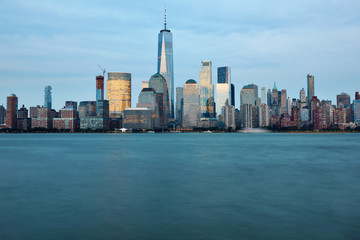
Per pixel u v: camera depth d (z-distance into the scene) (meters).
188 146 162.88
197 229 23.81
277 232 23.06
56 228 24.05
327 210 29.20
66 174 55.62
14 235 22.52
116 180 48.31
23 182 46.34
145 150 129.62
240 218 26.62
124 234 22.73
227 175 53.84
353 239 21.66
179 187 41.91
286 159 85.75
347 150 126.25
